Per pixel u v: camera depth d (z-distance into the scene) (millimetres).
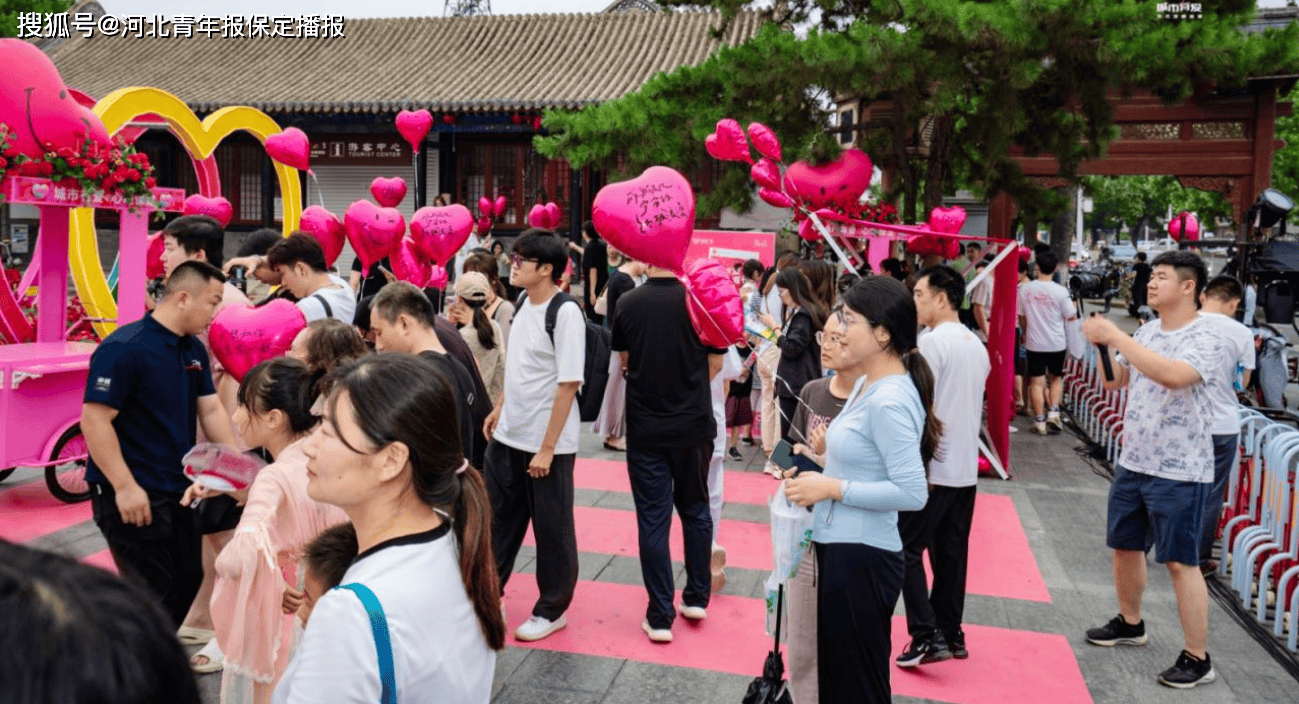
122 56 23516
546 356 4469
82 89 21750
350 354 3521
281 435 3033
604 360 4559
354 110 20062
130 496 3541
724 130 7609
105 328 8180
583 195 20844
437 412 1796
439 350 4004
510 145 21250
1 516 6164
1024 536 6426
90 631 746
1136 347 4199
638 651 4504
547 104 19453
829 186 8461
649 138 9531
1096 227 63500
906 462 3029
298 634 2742
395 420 1756
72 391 6328
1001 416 8023
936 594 4477
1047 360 9695
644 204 4375
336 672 1658
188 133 8758
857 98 9805
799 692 3299
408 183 21422
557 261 4449
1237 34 8141
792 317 6625
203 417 3924
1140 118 14484
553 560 4574
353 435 1766
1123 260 41906
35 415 6098
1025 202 9961
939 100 8406
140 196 6371
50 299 6750
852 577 3068
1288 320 10984
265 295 6535
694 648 4551
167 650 796
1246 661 4590
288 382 3010
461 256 13852
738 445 8930
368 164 21422
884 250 11359
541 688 4121
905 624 4945
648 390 4508
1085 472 8211
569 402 4371
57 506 6414
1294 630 4703
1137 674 4406
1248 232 11461
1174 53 7996
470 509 1891
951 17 7859
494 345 5828
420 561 1791
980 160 10055
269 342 4105
